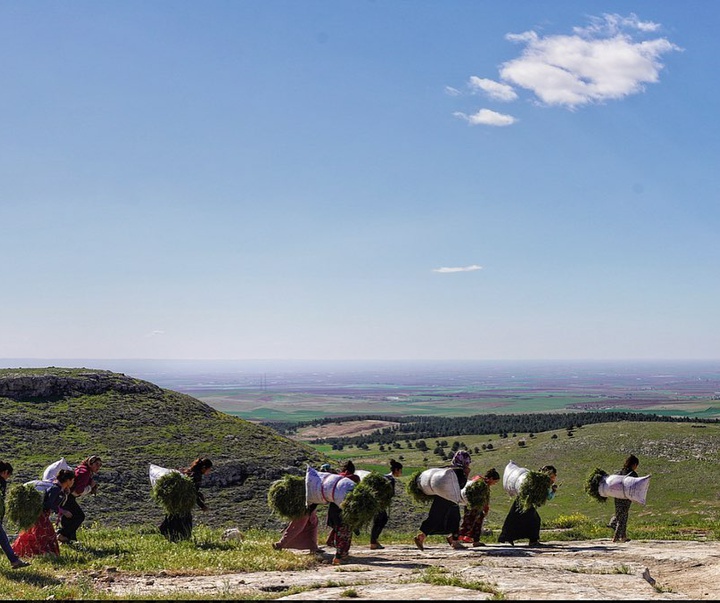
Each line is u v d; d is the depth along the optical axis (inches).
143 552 603.2
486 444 4534.9
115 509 1419.8
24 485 575.5
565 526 1104.2
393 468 660.1
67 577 504.1
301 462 1863.9
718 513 2060.8
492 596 399.2
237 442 1899.6
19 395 1907.0
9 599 414.6
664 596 418.3
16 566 520.7
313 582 456.4
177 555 581.3
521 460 3196.4
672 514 2123.5
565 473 2854.3
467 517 713.0
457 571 501.0
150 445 1769.2
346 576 487.2
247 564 542.3
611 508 2271.2
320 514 1376.7
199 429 1950.1
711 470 2561.5
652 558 589.3
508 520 697.6
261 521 1466.5
